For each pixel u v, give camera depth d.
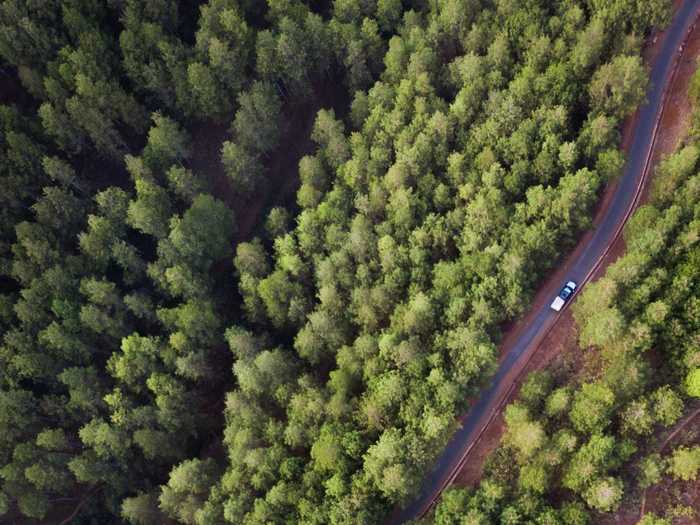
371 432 95.56
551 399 88.62
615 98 106.44
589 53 108.88
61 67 125.31
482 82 114.75
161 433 109.00
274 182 137.25
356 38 126.12
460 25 121.44
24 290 115.75
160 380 110.44
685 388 85.94
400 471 87.31
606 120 103.94
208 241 120.81
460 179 110.44
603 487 79.00
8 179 123.62
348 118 133.12
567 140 110.62
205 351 116.31
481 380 95.81
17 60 131.12
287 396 104.50
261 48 126.56
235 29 128.25
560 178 103.00
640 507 82.69
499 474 89.12
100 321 116.31
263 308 116.50
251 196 136.50
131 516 103.31
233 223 126.75
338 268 110.31
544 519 80.56
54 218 123.38
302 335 106.62
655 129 112.50
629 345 88.19
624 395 85.69
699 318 86.31
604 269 105.06
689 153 94.88
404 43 122.69
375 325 106.25
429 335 101.19
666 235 93.38
